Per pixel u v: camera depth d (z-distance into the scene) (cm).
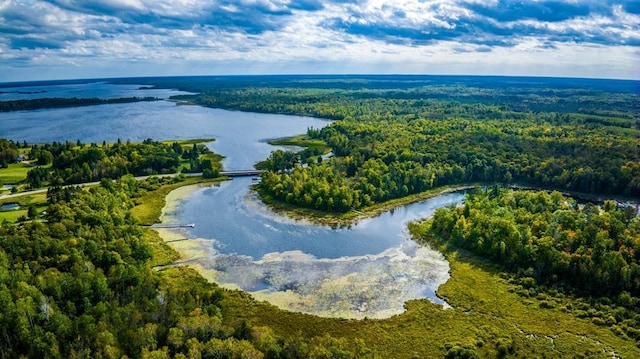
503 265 14912
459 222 16800
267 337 9856
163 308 10694
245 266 14900
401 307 12662
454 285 13750
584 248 14150
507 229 15525
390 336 11344
